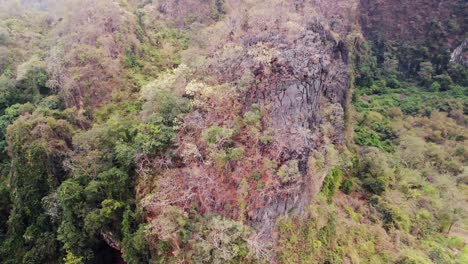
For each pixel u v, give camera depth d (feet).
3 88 111.24
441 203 105.60
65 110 96.89
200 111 69.67
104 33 109.60
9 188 96.32
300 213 65.92
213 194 58.95
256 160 60.13
